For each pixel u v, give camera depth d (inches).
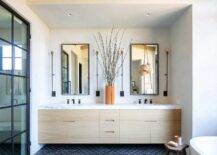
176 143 110.2
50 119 157.0
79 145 168.1
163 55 181.2
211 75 134.3
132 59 180.7
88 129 156.9
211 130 133.2
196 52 134.8
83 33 182.5
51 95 180.9
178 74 160.4
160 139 156.1
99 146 166.1
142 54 181.2
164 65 181.0
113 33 182.2
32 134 145.9
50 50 182.1
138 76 180.5
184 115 148.8
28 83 140.0
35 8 139.4
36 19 151.9
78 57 181.6
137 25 175.2
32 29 144.3
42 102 166.9
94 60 181.9
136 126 156.5
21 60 131.4
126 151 154.7
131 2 133.0
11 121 118.1
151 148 161.6
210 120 133.3
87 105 158.7
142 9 141.5
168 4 134.3
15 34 123.4
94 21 165.0
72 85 181.0
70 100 180.1
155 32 182.1
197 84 134.3
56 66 181.8
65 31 182.7
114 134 156.6
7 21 113.8
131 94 179.9
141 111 156.9
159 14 150.8
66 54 182.2
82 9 141.2
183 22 149.6
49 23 169.6
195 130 133.3
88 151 154.6
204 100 134.0
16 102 124.6
